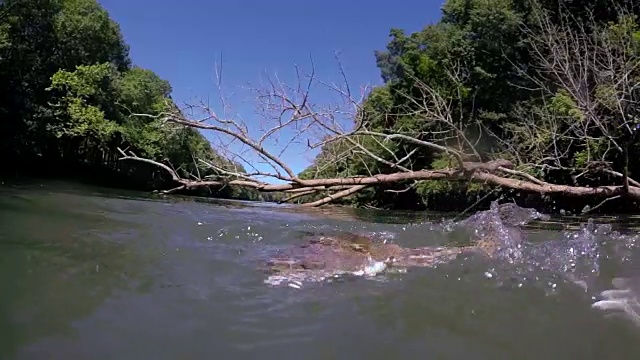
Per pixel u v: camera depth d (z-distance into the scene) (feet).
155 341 8.51
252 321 9.71
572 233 20.74
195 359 7.94
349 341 8.94
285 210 37.93
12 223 18.06
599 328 9.85
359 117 23.71
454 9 78.07
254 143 21.54
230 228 20.02
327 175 28.43
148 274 12.44
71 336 8.45
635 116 30.68
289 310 10.40
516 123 55.11
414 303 11.10
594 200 40.88
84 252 14.16
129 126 92.58
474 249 16.35
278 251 15.76
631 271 13.55
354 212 45.11
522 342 9.12
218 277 12.60
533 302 11.26
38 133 78.79
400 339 9.11
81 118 80.94
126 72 108.17
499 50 65.87
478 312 10.58
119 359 7.76
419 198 64.85
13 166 79.61
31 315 9.18
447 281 12.82
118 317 9.46
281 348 8.51
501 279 13.01
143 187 92.17
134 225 19.69
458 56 69.97
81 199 32.32
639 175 39.29
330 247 16.42
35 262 12.66
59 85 82.02
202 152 23.89
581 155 36.60
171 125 23.65
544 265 14.38
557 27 41.11
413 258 15.20
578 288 12.21
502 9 63.82
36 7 84.84
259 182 22.53
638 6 50.11
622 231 22.84
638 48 36.65
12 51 78.54
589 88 39.04
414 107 52.60
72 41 92.02
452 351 8.68
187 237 17.61
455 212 54.03
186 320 9.55
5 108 76.33
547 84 51.70
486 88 66.13
